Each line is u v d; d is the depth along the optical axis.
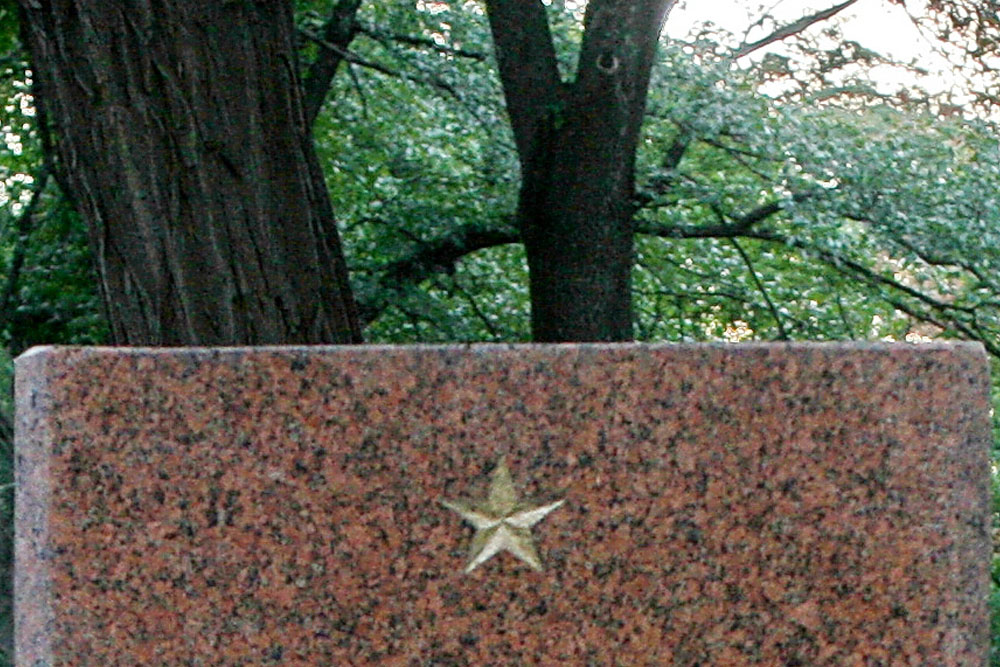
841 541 3.27
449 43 10.93
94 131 6.19
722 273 11.84
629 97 9.23
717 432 3.26
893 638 3.27
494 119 10.77
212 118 6.16
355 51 11.40
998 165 10.76
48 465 3.22
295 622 3.24
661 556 3.26
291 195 6.27
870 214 10.34
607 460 3.26
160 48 6.16
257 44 6.24
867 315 11.96
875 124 11.53
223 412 3.23
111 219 6.21
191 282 6.15
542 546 3.25
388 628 3.25
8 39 8.80
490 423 3.25
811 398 3.26
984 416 3.29
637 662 3.26
